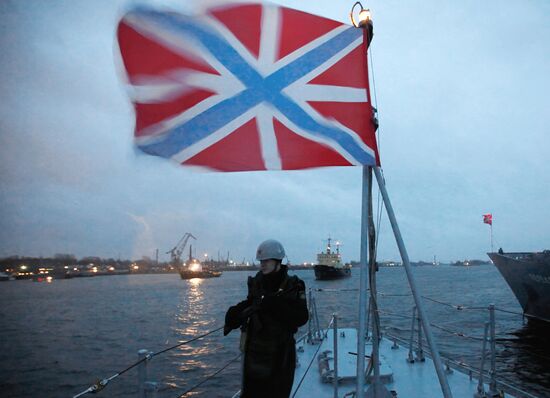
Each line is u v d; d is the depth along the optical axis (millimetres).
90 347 26641
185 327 34875
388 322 27109
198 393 14867
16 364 21812
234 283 126688
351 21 3252
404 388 5207
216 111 2711
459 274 159625
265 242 2824
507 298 49312
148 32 2635
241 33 2828
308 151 2783
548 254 21125
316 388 5246
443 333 23562
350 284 85438
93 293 92000
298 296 2709
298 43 2924
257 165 2699
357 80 2957
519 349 19047
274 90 2820
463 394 5059
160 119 2627
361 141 2867
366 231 2883
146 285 129875
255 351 2652
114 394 15836
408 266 2803
